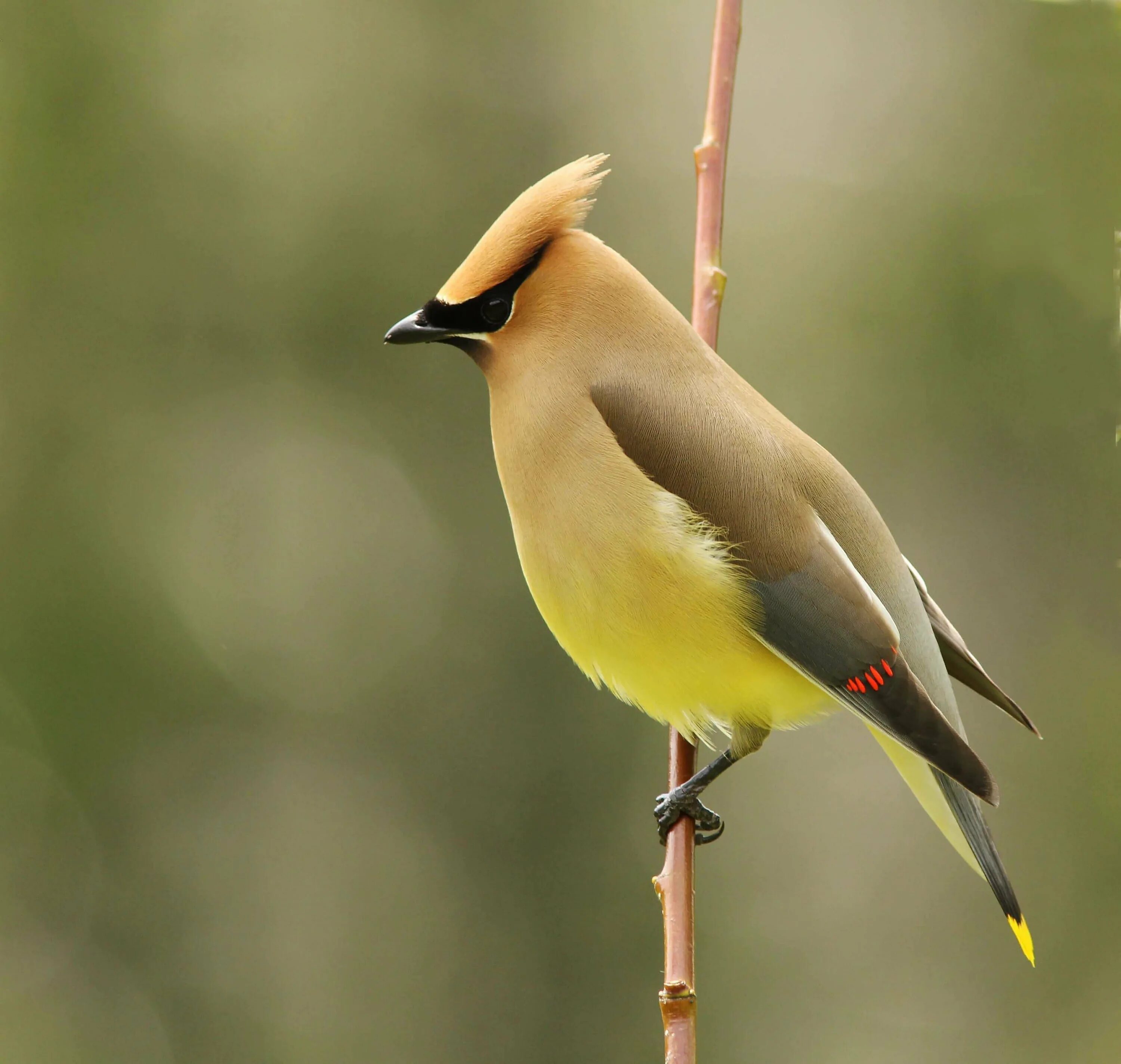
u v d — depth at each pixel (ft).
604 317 22.07
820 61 48.65
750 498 21.49
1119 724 42.57
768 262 47.78
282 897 45.68
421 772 44.57
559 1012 42.70
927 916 42.63
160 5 48.34
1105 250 44.42
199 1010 45.88
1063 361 44.73
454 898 43.73
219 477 47.44
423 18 47.52
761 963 42.80
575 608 22.04
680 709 22.50
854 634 21.39
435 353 46.57
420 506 46.09
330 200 47.42
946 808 22.41
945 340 45.93
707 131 23.47
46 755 46.73
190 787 46.57
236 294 47.83
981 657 43.55
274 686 46.14
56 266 47.78
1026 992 41.86
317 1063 44.42
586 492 21.58
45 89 48.11
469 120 47.44
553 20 47.73
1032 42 45.88
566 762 43.83
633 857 42.91
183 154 48.16
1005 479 44.73
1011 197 45.88
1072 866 42.24
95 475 47.57
